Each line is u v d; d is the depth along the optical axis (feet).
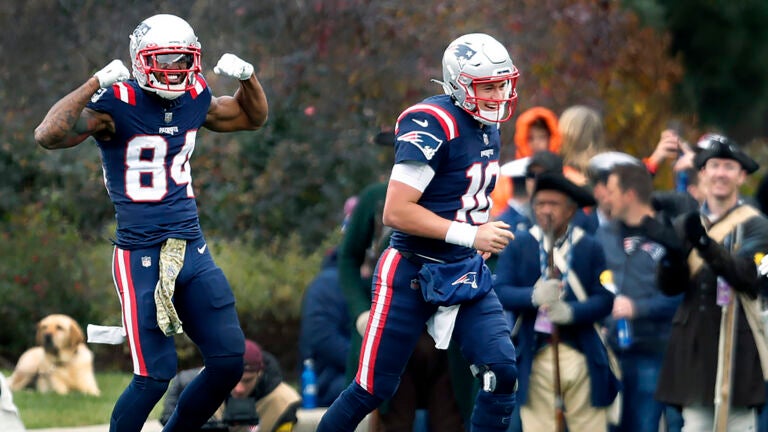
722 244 85.66
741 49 276.41
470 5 148.66
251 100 73.77
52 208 154.81
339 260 87.10
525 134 103.24
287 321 146.61
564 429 83.97
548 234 84.43
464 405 84.48
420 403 86.22
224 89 145.18
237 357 70.18
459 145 68.80
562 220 84.74
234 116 74.23
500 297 84.53
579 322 83.76
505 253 85.20
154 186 69.05
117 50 148.56
